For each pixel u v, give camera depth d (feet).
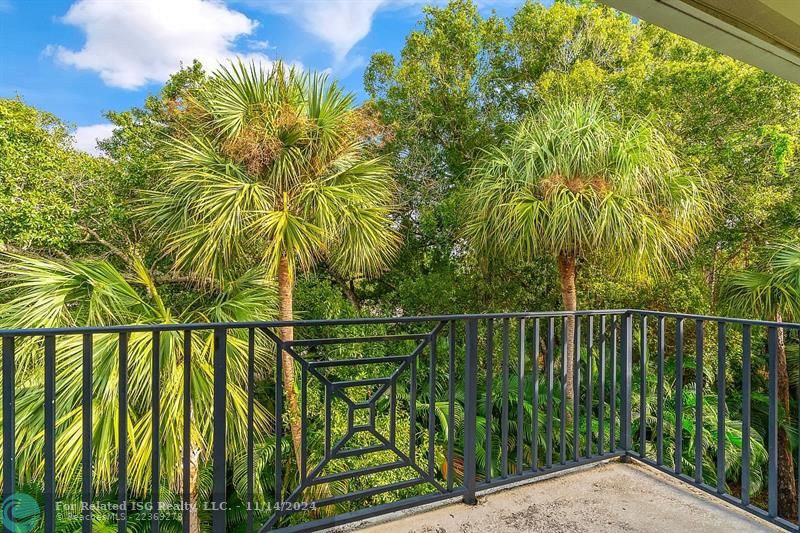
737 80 16.20
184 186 12.76
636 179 12.41
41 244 16.58
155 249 16.90
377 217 14.35
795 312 14.90
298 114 13.24
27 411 9.72
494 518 5.95
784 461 18.99
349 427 5.94
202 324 4.99
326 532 5.57
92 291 10.95
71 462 9.40
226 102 13.03
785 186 16.97
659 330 7.55
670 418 15.67
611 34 20.12
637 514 6.06
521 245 13.08
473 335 6.52
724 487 6.43
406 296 20.08
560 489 6.79
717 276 19.20
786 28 4.58
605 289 16.12
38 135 17.48
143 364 9.61
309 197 13.05
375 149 17.90
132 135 20.47
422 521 5.86
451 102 21.88
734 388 19.29
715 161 16.69
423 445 15.06
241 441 11.66
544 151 13.00
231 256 12.89
